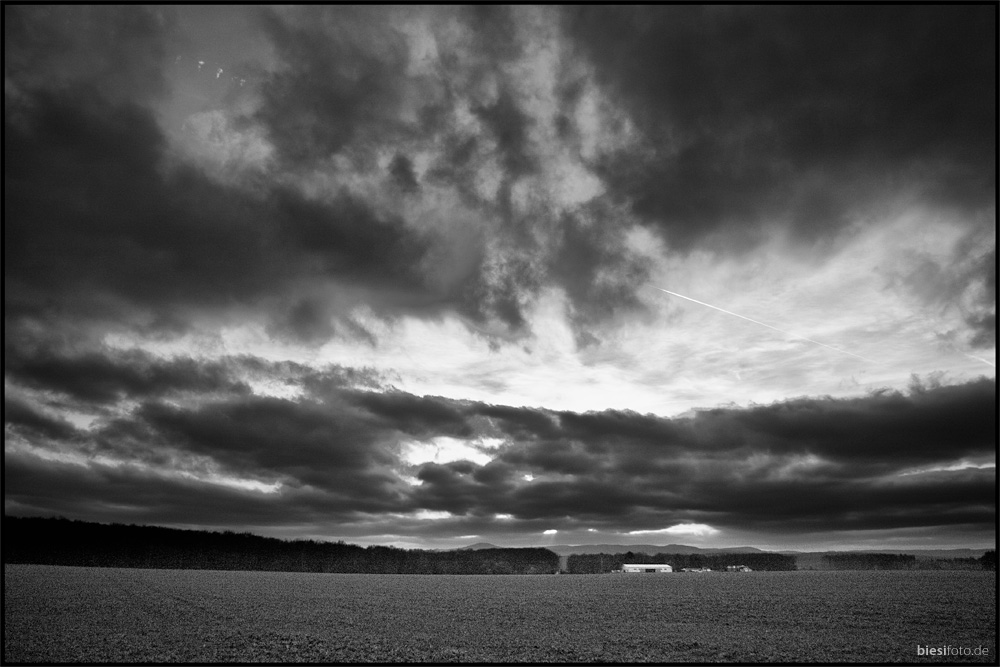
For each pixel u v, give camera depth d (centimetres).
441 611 5716
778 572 13262
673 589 8400
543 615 5412
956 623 4722
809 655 3516
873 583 8644
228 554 17525
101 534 16312
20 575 8894
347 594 7600
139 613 5269
